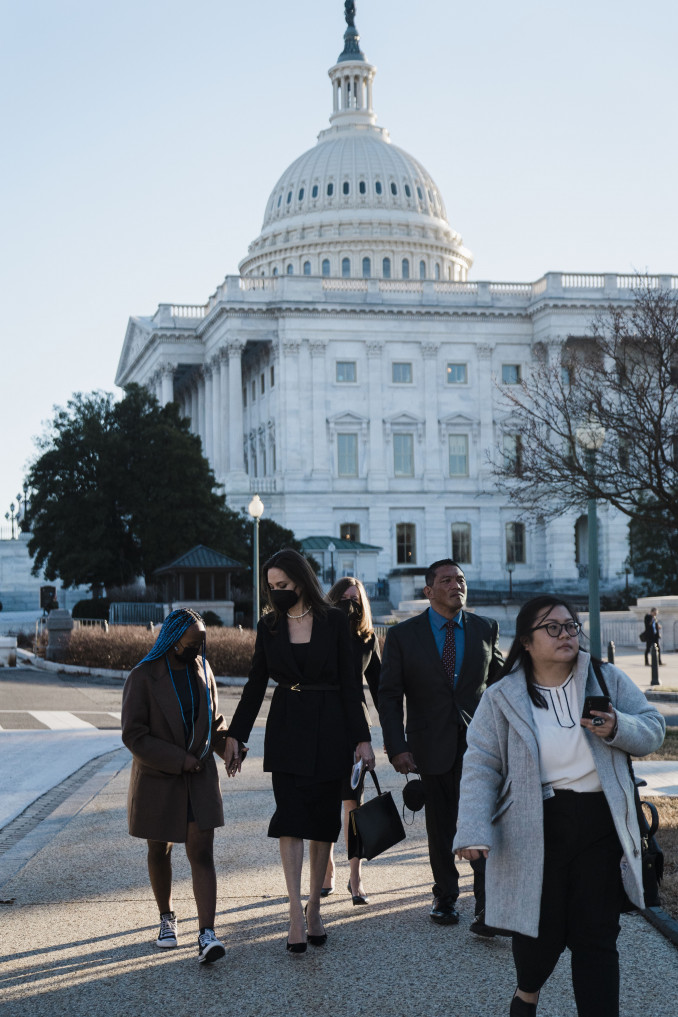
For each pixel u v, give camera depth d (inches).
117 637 1512.1
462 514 4003.4
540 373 1856.5
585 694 241.9
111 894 379.2
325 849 334.3
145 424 2760.8
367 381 3978.8
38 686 1299.2
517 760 238.8
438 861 349.4
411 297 4045.3
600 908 234.4
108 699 1142.3
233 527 2869.1
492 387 4040.4
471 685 360.8
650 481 996.6
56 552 2704.2
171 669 327.9
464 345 4045.3
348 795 343.0
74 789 598.9
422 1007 275.0
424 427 3991.1
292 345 3929.6
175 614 327.9
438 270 5433.1
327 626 341.4
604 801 238.1
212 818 321.1
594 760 235.3
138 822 322.0
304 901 369.7
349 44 6200.8
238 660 1400.1
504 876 236.4
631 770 241.9
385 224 5344.5
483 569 3986.2
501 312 4030.5
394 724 359.3
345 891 386.3
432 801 354.9
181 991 287.7
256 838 461.1
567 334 3902.6
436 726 357.7
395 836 342.6
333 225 5324.8
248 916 353.4
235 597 2534.5
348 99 6092.5
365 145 5595.5
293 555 343.0
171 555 2682.1
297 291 3964.1
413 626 368.8
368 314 3976.4
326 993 285.4
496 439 4042.8
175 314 4377.5
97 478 2726.4
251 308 3927.2
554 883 235.1
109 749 751.7
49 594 3848.4
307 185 5492.1
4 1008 276.5
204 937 310.7
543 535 4037.9
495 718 245.1
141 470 2709.2
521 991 240.4
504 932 269.3
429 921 347.6
